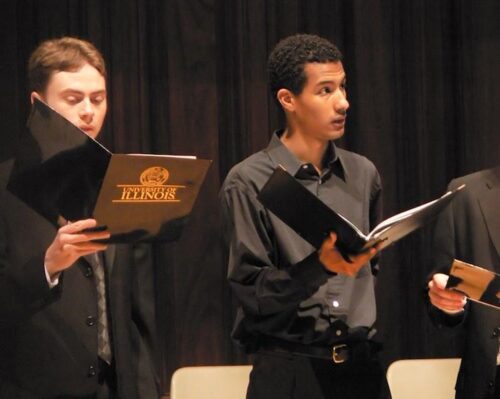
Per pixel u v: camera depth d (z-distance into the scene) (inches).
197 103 387.5
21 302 227.3
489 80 392.8
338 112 268.2
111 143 381.1
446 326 289.4
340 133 270.2
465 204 290.0
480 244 284.0
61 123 206.7
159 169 210.8
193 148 387.5
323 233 234.4
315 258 242.8
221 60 389.1
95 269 243.1
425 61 394.9
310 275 244.8
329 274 244.2
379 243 233.1
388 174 395.9
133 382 240.7
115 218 212.8
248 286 260.4
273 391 261.0
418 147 395.5
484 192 288.4
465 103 393.4
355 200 275.6
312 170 273.1
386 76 395.2
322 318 260.2
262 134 388.2
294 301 250.1
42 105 207.8
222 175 389.1
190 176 215.9
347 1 395.2
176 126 386.3
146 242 222.1
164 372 386.6
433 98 396.5
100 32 381.4
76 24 381.7
